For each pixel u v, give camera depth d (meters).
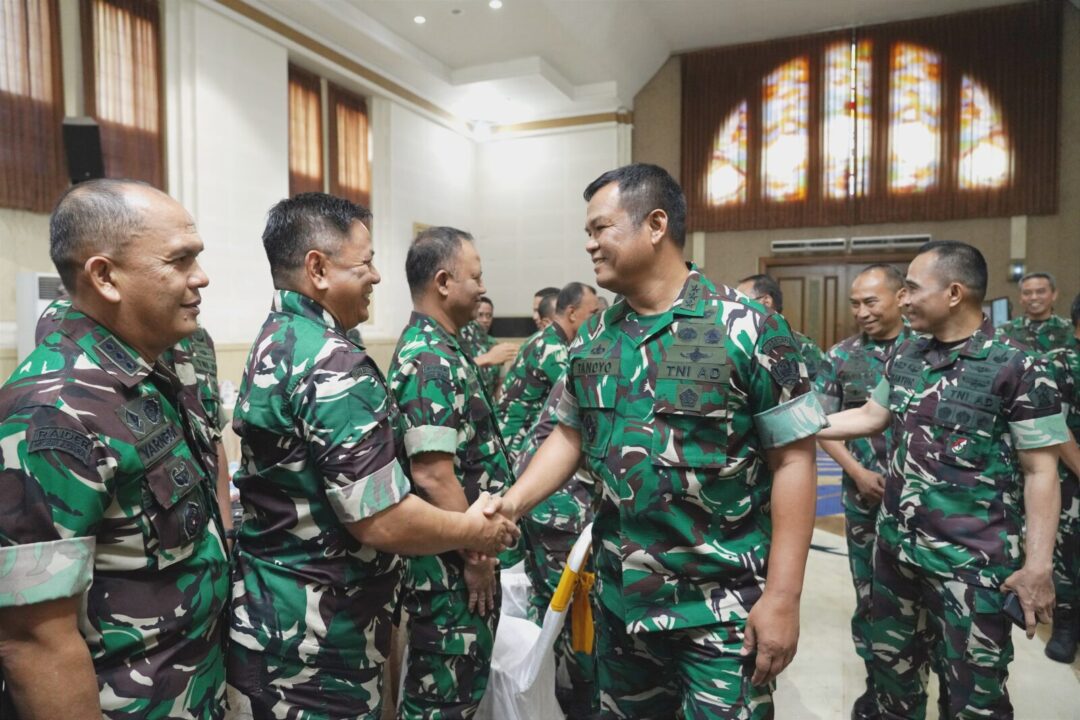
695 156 9.48
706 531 1.24
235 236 6.09
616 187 1.30
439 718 1.68
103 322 1.03
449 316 1.78
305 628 1.17
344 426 1.13
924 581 1.79
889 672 1.92
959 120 8.39
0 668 0.93
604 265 1.32
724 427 1.22
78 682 0.91
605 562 1.37
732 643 1.22
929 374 1.78
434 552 1.25
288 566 1.19
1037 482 1.60
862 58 8.73
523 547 2.26
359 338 1.82
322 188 7.41
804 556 1.19
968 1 8.14
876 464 2.50
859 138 8.77
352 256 1.30
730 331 1.22
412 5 7.03
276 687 1.17
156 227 1.03
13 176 4.59
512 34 7.72
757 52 9.17
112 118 5.18
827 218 8.91
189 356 1.79
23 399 0.93
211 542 1.13
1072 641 2.69
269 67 6.48
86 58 5.00
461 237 1.79
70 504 0.90
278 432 1.16
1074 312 2.94
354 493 1.12
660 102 9.69
